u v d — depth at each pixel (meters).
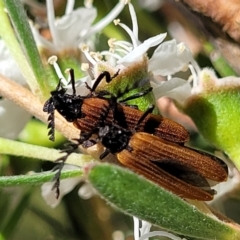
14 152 0.07
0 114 0.08
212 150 0.09
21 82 0.08
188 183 0.06
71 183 0.09
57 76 0.07
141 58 0.07
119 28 0.09
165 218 0.06
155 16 0.10
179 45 0.07
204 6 0.07
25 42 0.06
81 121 0.07
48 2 0.08
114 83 0.07
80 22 0.08
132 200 0.05
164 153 0.07
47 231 0.11
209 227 0.06
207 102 0.07
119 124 0.07
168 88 0.07
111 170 0.05
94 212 0.10
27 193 0.09
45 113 0.07
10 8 0.06
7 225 0.09
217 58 0.08
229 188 0.08
